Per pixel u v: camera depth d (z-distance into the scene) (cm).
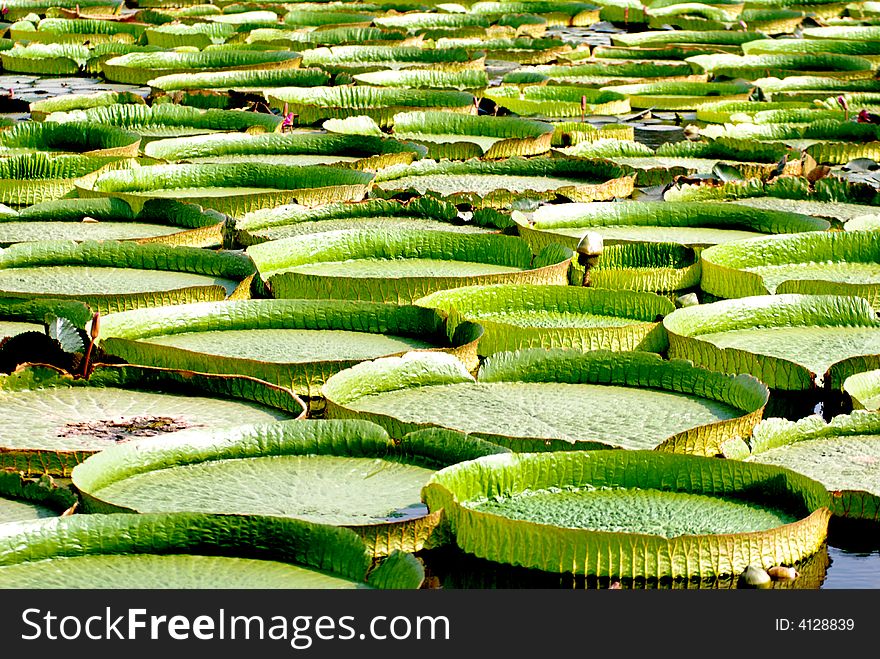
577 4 2341
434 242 939
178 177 1122
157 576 471
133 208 1016
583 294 817
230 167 1134
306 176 1127
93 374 662
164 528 491
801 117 1466
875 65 1933
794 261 949
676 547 496
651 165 1277
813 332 782
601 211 1051
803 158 1218
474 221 1012
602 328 734
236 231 933
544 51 1870
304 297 824
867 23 2325
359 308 773
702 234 1034
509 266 930
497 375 691
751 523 530
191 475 559
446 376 685
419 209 1033
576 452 561
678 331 760
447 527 519
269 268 898
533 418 637
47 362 679
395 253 938
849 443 609
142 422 615
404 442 582
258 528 490
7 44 1791
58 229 981
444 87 1661
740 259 936
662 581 497
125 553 488
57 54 1755
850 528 542
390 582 466
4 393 649
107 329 730
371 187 1091
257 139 1278
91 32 1970
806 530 514
